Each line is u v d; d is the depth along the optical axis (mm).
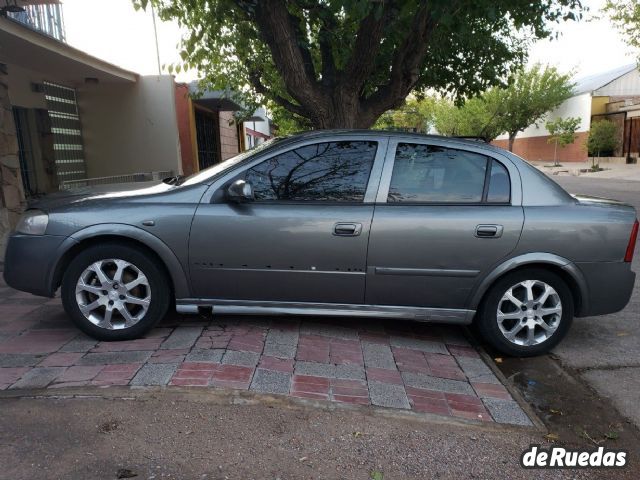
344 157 4113
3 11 6527
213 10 7039
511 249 3975
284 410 3131
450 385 3662
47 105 10188
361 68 6605
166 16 7547
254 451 2768
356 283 4012
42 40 7516
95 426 2875
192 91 12336
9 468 2529
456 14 6297
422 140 4145
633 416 3400
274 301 4086
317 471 2656
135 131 11531
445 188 4070
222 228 3920
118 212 3896
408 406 3295
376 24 6172
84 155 11602
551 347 4211
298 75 6746
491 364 4047
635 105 29531
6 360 3598
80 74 10023
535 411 3451
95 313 3980
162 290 3990
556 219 3990
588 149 31969
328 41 7609
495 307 4117
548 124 35250
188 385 3275
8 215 6762
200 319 4469
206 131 15086
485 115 36312
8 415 2938
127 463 2613
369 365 3826
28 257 3898
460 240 3947
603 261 4047
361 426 3049
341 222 3926
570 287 4168
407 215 3953
